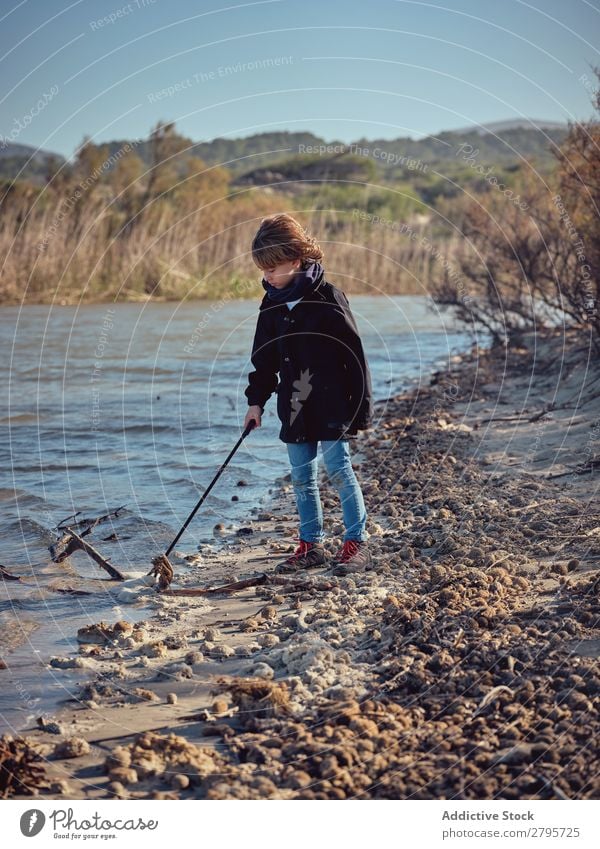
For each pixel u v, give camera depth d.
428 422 8.88
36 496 6.57
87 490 6.79
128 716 3.38
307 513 5.07
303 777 2.89
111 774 2.95
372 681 3.53
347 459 4.98
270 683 3.46
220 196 27.83
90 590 4.81
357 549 4.94
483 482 6.57
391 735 3.11
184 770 2.96
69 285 23.77
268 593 4.66
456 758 2.97
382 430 8.84
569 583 4.38
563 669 3.47
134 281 24.55
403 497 6.39
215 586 4.84
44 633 4.22
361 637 3.96
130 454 7.90
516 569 4.69
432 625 3.94
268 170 38.84
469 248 15.29
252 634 4.14
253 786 2.88
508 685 3.40
